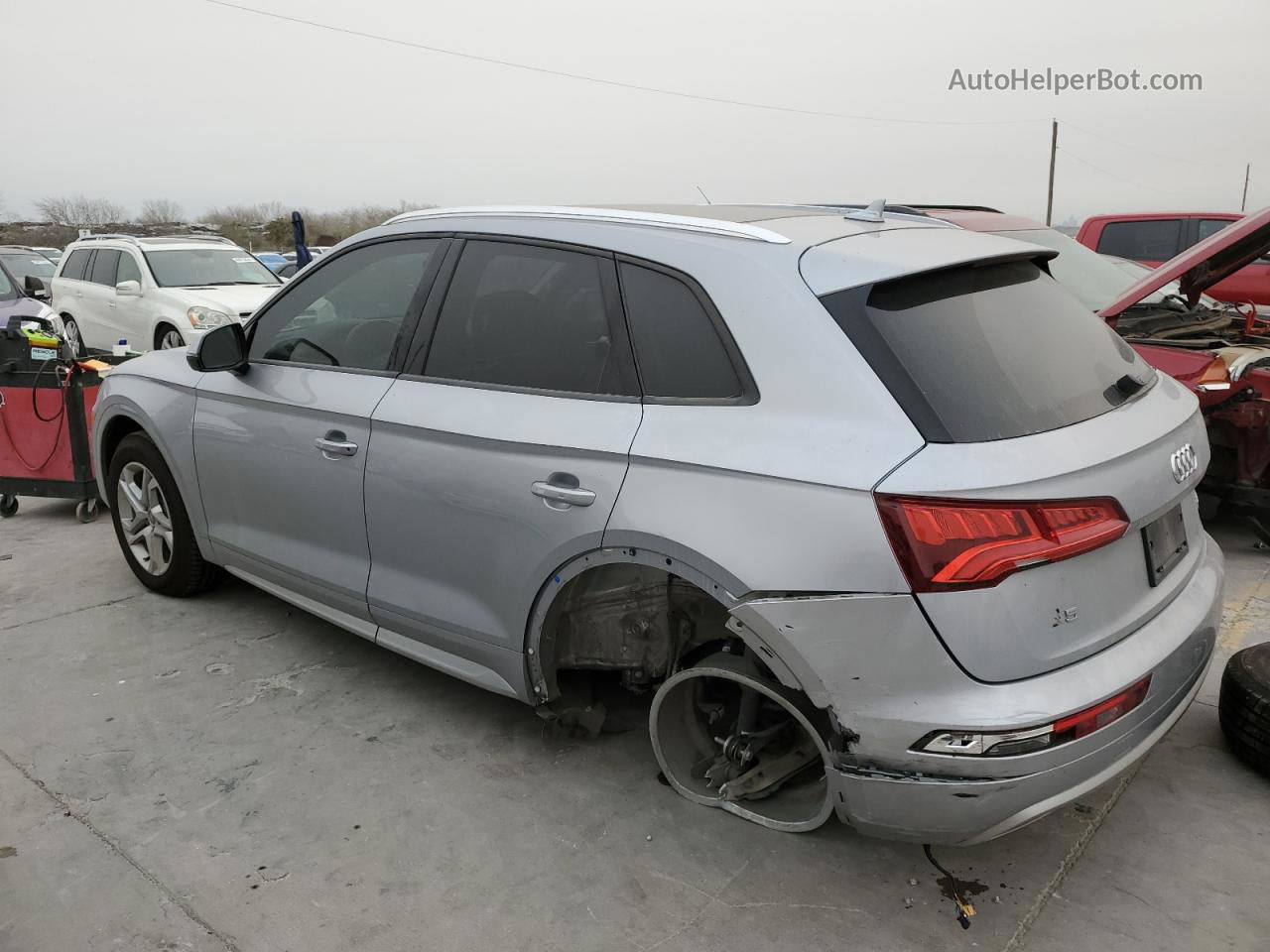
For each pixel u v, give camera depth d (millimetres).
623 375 2572
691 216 2703
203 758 3057
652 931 2309
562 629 2879
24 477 5590
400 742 3156
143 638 3932
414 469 2953
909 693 2084
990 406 2133
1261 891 2412
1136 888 2432
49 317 9414
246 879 2492
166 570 4242
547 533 2625
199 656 3762
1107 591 2189
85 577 4625
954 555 1999
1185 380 4641
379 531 3131
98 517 5719
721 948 2252
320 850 2607
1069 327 2574
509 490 2705
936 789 2107
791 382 2250
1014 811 2098
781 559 2176
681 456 2354
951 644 2029
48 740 3158
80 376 5410
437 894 2436
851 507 2088
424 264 3141
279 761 3043
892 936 2281
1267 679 2898
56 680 3566
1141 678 2189
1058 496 2041
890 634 2074
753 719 2635
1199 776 2906
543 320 2775
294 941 2279
